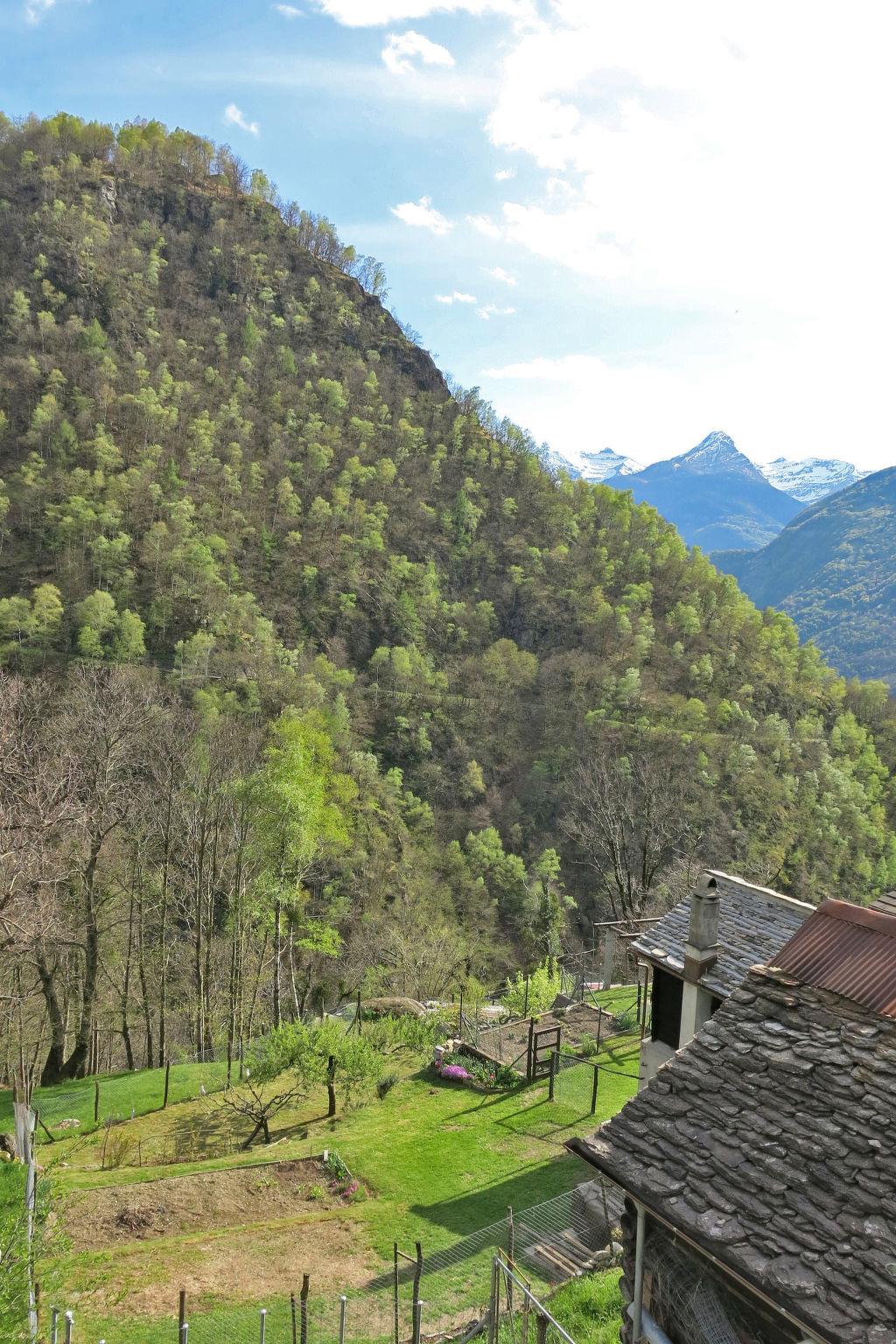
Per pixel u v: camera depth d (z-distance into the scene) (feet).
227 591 375.04
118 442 435.94
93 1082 93.71
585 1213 53.21
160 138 649.20
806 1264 21.75
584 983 124.57
